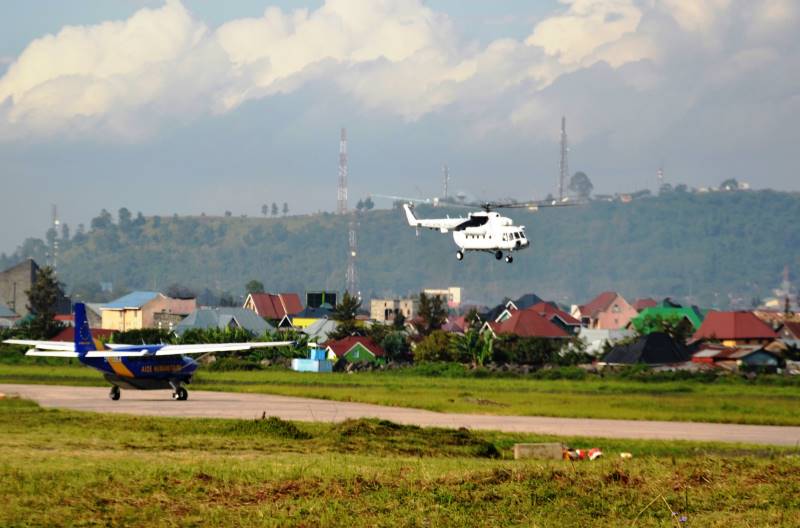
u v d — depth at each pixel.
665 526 99.56
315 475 117.50
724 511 106.88
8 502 101.06
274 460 135.50
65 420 186.88
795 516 103.38
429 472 121.56
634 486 116.44
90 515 97.81
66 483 109.50
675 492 114.62
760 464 132.75
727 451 173.88
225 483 112.50
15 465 119.44
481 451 162.88
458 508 104.81
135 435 166.00
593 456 156.12
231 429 176.38
